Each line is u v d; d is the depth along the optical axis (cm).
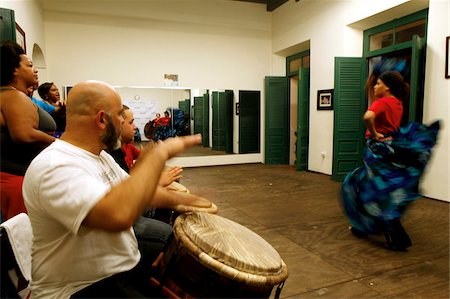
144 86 659
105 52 630
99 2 614
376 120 252
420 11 451
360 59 533
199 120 700
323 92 583
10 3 362
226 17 700
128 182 83
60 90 606
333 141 533
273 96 723
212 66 703
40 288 96
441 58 392
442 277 206
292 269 219
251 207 371
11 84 166
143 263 119
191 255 97
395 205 243
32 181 87
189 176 582
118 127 102
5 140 156
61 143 97
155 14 651
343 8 531
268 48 741
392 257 236
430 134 234
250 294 94
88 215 80
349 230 293
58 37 598
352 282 201
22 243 109
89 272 95
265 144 732
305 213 346
